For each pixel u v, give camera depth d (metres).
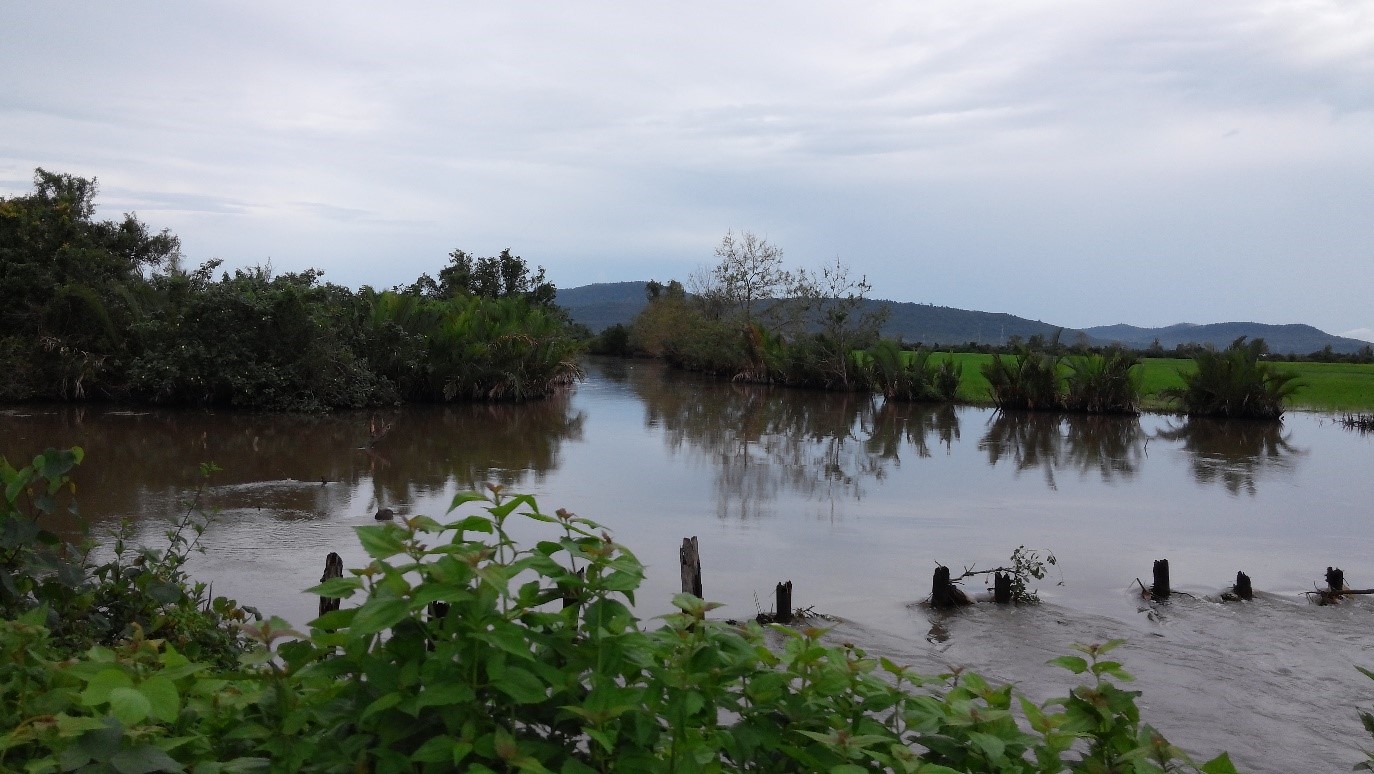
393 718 1.75
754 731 2.00
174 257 35.41
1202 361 27.97
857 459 16.77
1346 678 6.19
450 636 1.73
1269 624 7.41
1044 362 28.75
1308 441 21.73
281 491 11.62
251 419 19.81
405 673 1.68
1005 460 17.27
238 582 7.34
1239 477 15.68
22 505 9.87
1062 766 2.08
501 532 1.92
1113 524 11.42
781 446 18.45
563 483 13.14
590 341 69.81
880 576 8.52
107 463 13.46
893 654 6.35
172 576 4.72
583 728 1.71
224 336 21.30
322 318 22.70
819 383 35.94
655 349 58.59
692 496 12.38
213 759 1.90
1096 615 7.55
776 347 38.75
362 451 15.70
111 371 21.38
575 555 1.92
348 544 8.75
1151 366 49.41
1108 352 28.72
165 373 20.34
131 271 24.58
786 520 10.96
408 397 25.59
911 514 11.62
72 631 3.56
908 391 31.25
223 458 14.36
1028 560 8.46
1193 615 7.61
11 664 2.20
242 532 9.18
